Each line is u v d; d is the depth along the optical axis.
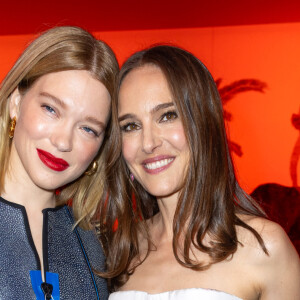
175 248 1.98
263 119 7.52
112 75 1.95
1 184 1.88
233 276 1.88
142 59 1.97
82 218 2.13
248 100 7.54
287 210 4.62
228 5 6.55
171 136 1.91
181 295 1.83
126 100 1.94
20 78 1.87
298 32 7.44
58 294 1.84
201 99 1.93
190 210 1.96
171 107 1.91
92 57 1.89
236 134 7.55
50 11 6.50
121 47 7.47
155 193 1.96
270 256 1.87
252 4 6.54
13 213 1.86
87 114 1.87
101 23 7.05
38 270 1.82
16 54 7.49
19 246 1.83
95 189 2.21
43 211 1.98
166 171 1.95
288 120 7.46
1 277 1.74
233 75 7.56
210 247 1.91
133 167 2.02
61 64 1.84
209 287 1.86
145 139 1.91
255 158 7.52
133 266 2.08
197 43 7.57
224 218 1.94
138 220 2.20
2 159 1.90
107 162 2.14
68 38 1.88
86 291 1.97
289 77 7.47
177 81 1.90
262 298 1.89
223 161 1.99
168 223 2.10
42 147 1.83
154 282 1.97
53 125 1.83
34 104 1.84
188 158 1.95
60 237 2.01
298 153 7.40
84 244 2.11
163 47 2.00
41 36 1.88
